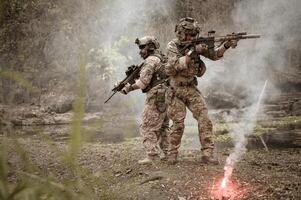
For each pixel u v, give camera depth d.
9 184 0.53
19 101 14.56
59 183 0.55
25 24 15.39
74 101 0.55
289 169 5.75
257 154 7.07
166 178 5.12
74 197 0.55
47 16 17.33
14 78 0.59
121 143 8.41
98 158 6.38
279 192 4.59
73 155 0.55
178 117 5.75
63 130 11.51
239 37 5.37
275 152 7.34
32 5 15.20
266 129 11.05
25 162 0.55
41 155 4.62
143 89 6.08
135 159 6.26
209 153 5.84
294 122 12.31
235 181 4.99
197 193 4.66
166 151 6.28
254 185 4.84
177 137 5.81
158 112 6.08
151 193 4.66
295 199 4.40
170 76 5.74
